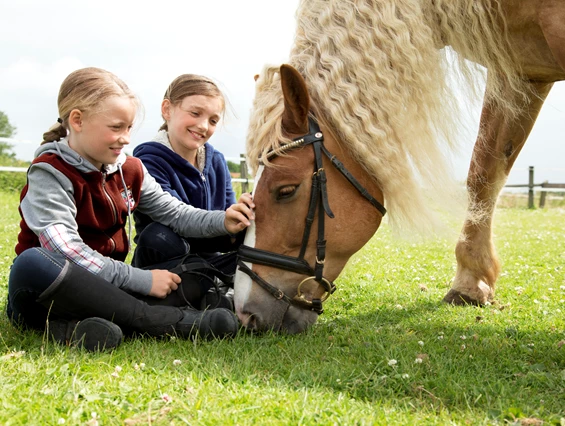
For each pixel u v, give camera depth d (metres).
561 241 7.66
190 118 3.21
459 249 3.81
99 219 2.66
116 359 2.18
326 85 2.56
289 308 2.67
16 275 2.37
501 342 2.70
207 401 1.77
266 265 2.55
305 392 1.85
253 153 2.58
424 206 2.65
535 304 3.67
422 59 2.62
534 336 2.86
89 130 2.44
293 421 1.65
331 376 2.06
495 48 2.89
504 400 1.92
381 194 2.71
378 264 5.22
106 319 2.44
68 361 2.10
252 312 2.54
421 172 2.67
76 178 2.52
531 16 2.79
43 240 2.43
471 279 3.76
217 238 3.14
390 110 2.55
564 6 2.65
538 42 2.89
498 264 3.82
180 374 2.02
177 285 2.74
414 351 2.45
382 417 1.72
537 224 10.73
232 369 2.10
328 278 2.67
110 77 2.50
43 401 1.72
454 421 1.74
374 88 2.55
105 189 2.66
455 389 1.99
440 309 3.52
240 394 1.84
